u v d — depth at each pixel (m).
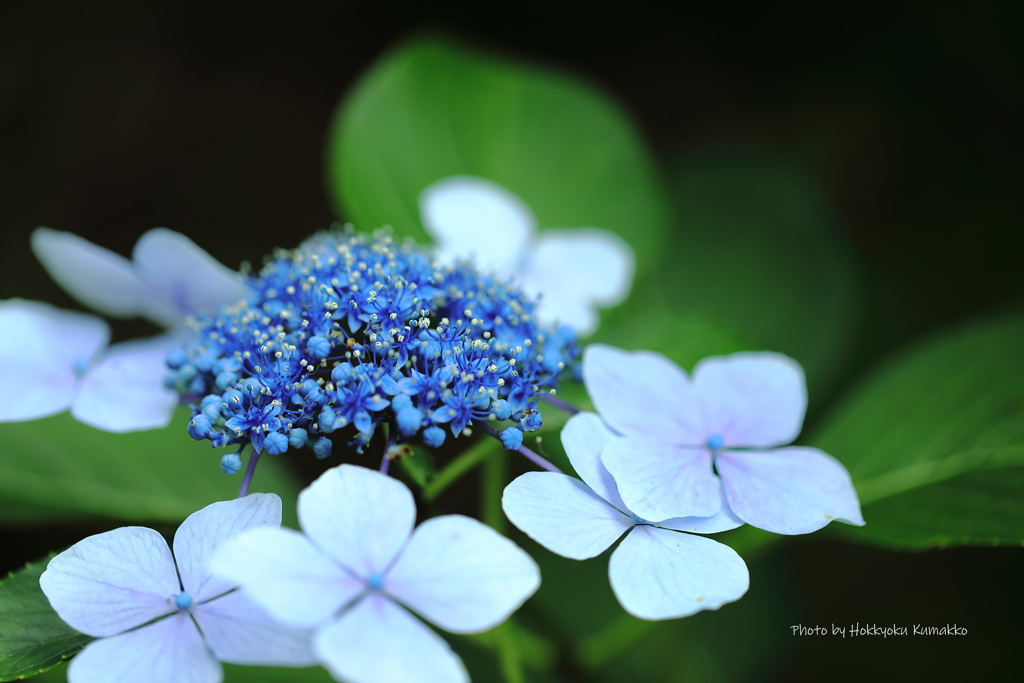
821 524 0.37
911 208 0.62
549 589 0.48
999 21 0.57
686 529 0.36
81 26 0.63
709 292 0.56
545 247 0.43
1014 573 0.51
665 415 0.38
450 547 0.34
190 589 0.35
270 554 0.33
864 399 0.44
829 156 0.63
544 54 0.67
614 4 0.65
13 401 0.39
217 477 0.44
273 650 0.34
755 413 0.39
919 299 0.58
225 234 0.64
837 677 0.51
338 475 0.34
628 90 0.67
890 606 0.53
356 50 0.66
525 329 0.38
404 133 0.47
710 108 0.67
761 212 0.58
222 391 0.37
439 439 0.36
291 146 0.65
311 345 0.36
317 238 0.41
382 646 0.33
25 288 0.58
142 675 0.34
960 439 0.42
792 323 0.54
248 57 0.66
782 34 0.64
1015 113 0.58
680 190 0.59
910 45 0.60
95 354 0.41
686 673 0.47
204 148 0.65
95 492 0.43
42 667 0.36
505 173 0.47
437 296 0.38
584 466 0.36
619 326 0.44
